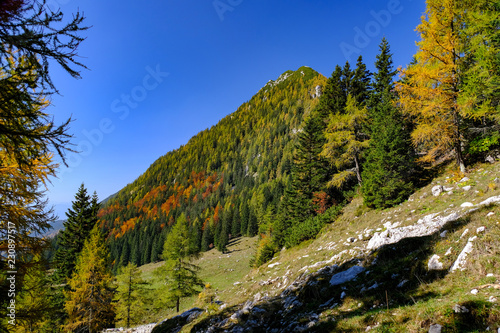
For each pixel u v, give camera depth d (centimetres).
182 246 2836
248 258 5166
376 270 782
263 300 1098
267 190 9375
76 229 3139
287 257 2077
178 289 2661
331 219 2156
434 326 379
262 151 16475
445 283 524
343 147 2491
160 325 1532
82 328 2161
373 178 1809
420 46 1572
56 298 2522
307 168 2953
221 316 1184
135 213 15575
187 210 13038
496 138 1417
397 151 1806
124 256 9275
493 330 321
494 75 1271
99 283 2256
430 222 1060
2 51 361
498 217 614
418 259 685
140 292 2648
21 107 390
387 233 1106
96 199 3419
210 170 19750
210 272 4747
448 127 1529
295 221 2820
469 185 1305
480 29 1374
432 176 1738
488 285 427
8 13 323
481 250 529
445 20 1444
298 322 687
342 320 568
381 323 471
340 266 1016
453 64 1442
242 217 8588
